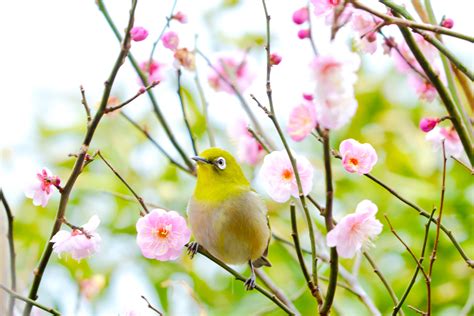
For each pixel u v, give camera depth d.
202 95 10.94
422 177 12.98
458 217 12.06
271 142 10.74
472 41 7.00
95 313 11.92
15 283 8.04
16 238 12.87
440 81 8.12
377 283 12.03
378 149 13.54
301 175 7.72
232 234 10.05
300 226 12.80
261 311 10.95
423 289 11.90
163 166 13.80
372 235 7.05
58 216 7.66
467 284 11.82
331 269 7.09
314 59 6.32
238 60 11.62
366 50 7.74
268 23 7.42
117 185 13.38
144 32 7.73
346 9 7.21
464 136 8.23
